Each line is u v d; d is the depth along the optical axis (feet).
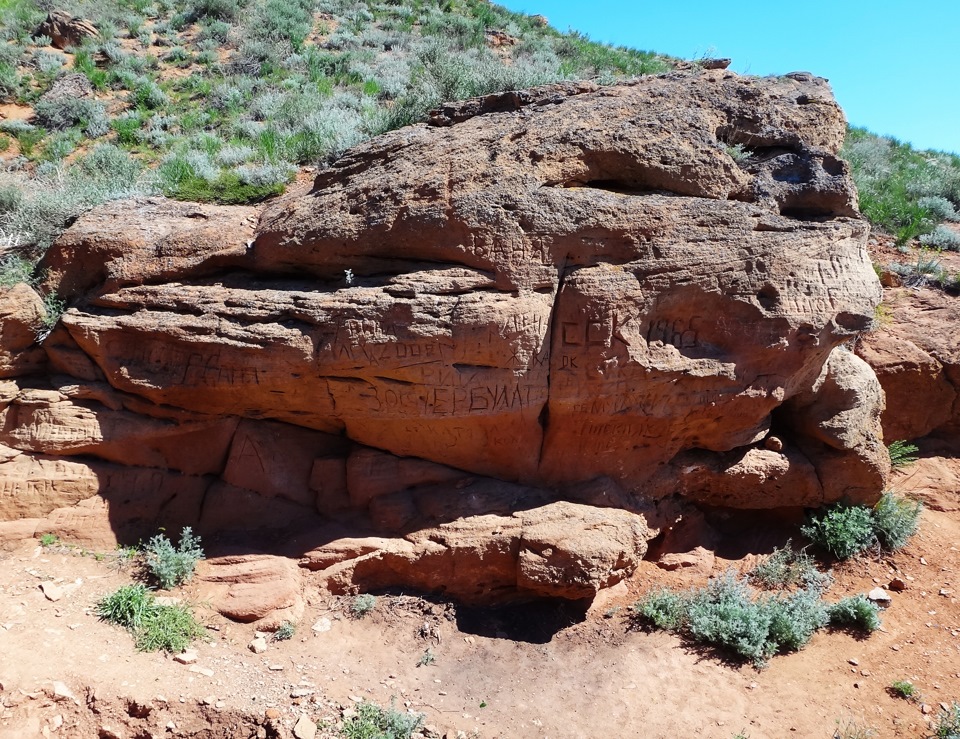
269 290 20.90
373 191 20.86
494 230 19.43
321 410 20.72
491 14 68.74
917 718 17.49
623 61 61.72
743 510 24.63
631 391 19.74
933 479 27.48
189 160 35.27
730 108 22.00
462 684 18.06
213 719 15.92
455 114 23.32
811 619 20.18
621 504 21.44
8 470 20.11
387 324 19.21
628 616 20.47
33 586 18.33
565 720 17.01
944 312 30.01
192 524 21.34
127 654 16.92
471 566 19.86
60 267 22.26
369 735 15.85
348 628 19.26
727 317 19.80
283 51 54.90
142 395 20.99
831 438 22.61
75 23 55.11
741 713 17.33
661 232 19.63
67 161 39.37
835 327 20.31
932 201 41.16
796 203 21.35
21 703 15.11
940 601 21.81
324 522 21.25
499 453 20.86
